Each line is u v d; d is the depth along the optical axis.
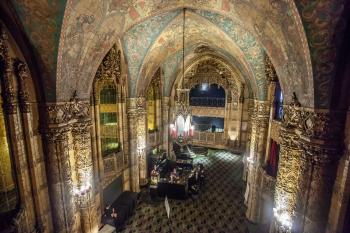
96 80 8.63
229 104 19.22
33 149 5.30
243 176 14.12
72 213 6.35
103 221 8.98
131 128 11.48
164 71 15.71
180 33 9.95
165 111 16.61
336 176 4.16
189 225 9.57
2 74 4.50
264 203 9.02
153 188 11.73
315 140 4.23
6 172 4.91
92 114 8.69
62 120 5.73
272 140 8.98
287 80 5.37
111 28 6.12
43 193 5.66
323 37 3.72
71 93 6.06
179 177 12.52
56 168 5.76
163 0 6.26
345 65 3.81
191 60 17.00
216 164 17.00
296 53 4.50
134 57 10.13
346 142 4.00
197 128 22.12
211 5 6.18
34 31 4.54
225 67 18.31
